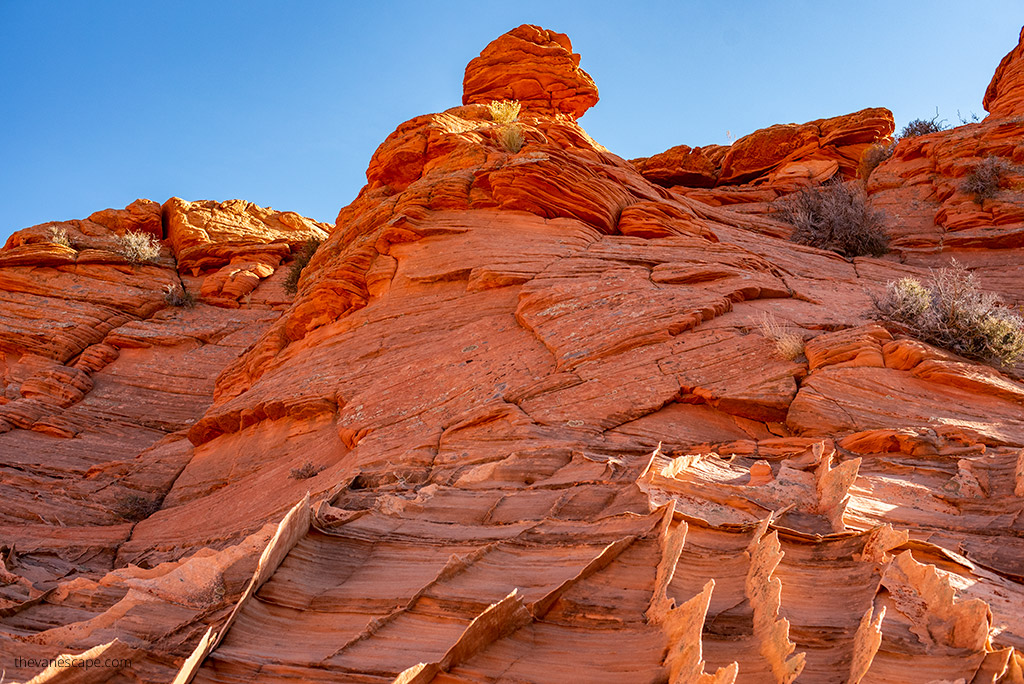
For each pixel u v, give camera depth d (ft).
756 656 13.97
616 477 24.02
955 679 13.30
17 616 21.07
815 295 46.03
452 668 13.76
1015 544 19.74
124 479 48.83
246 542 21.01
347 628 16.17
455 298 49.73
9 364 71.72
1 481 49.37
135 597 18.92
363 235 63.57
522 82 99.09
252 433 46.93
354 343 48.85
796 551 18.63
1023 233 62.08
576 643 14.93
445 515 23.62
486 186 60.13
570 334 39.01
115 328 78.79
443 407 36.01
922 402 30.30
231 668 14.34
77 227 100.12
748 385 32.27
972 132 78.84
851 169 95.50
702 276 45.21
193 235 98.73
